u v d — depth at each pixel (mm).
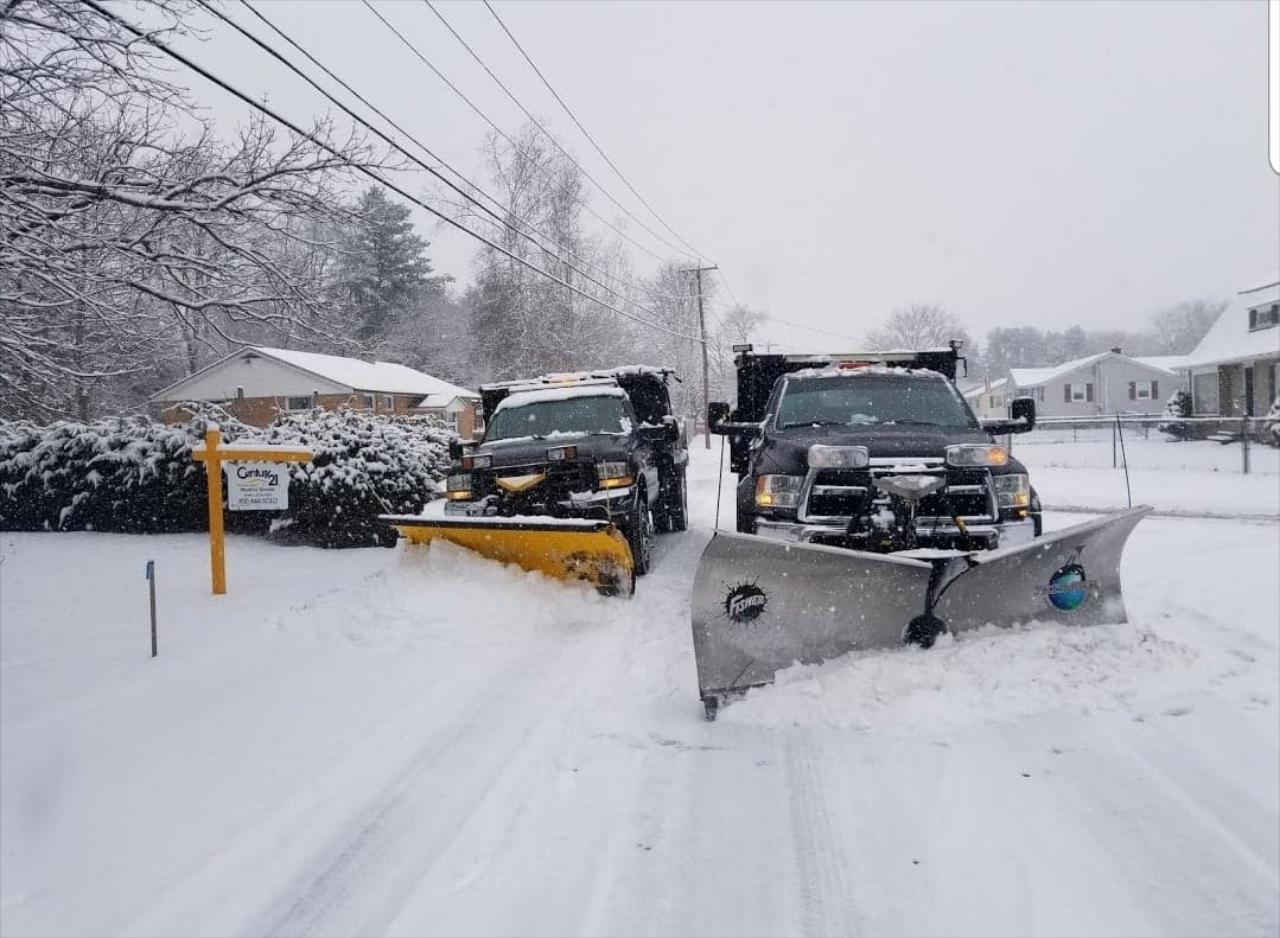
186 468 13633
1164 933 2953
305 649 6602
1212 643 5988
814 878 3377
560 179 38500
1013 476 6047
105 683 5941
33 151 8828
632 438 9609
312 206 9406
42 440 14328
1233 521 12852
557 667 6062
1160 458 25984
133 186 8969
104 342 11602
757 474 6391
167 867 3553
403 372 44031
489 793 4152
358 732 4926
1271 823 3648
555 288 38062
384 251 44312
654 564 9984
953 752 4402
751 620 5121
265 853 3648
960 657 5102
